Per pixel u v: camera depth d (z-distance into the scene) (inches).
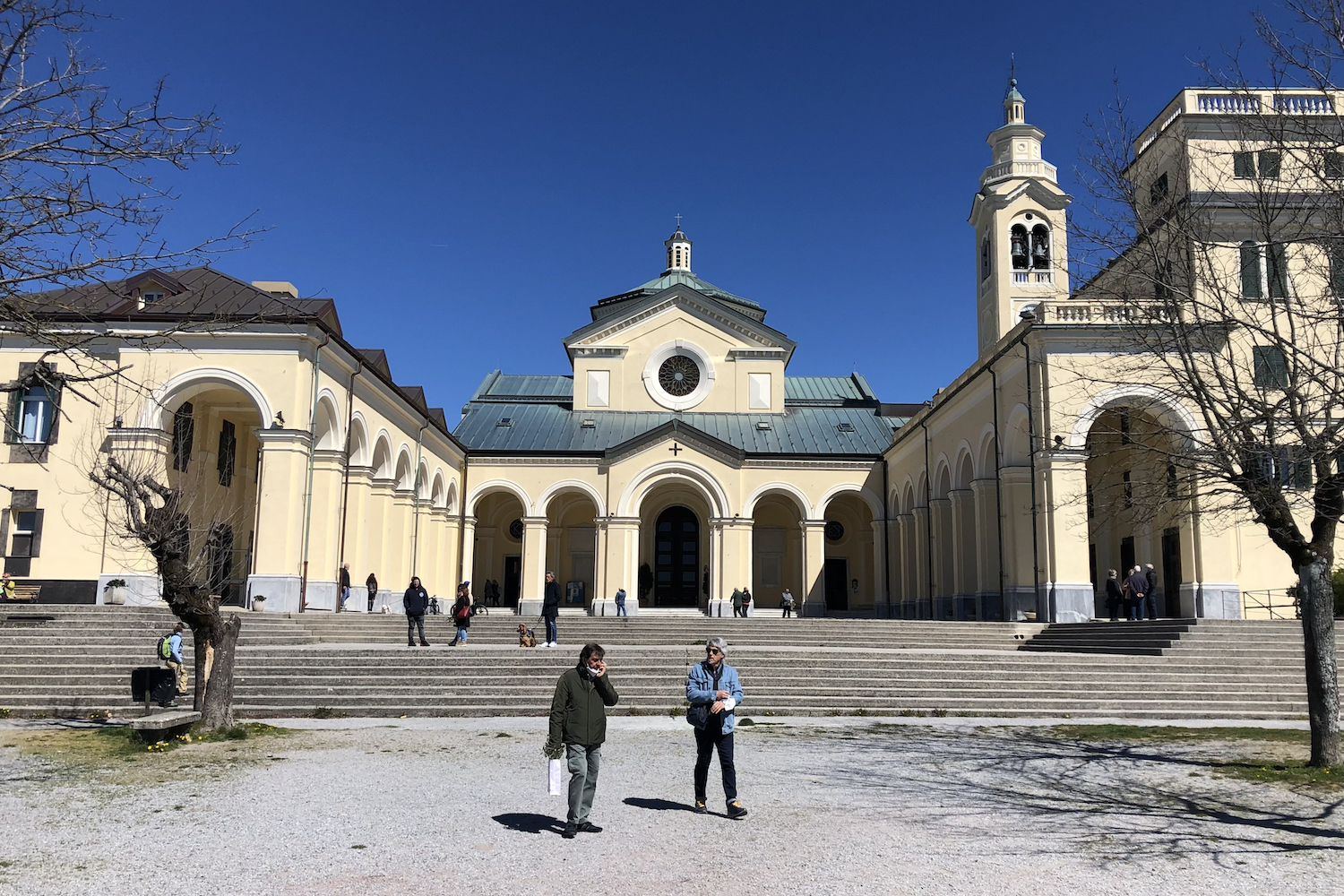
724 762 357.4
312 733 571.2
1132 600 926.4
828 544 1850.4
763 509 1860.2
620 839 321.7
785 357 1849.2
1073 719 667.4
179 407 1053.2
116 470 571.8
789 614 1599.4
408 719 642.2
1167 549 1075.9
